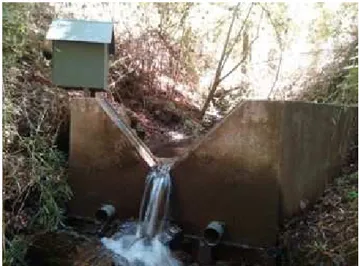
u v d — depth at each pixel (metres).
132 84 7.84
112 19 7.77
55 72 5.16
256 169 4.16
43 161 4.64
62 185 4.89
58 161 4.98
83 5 7.74
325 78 7.61
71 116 5.01
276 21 8.45
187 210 4.53
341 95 6.86
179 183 4.55
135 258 4.26
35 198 4.66
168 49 8.48
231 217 4.31
